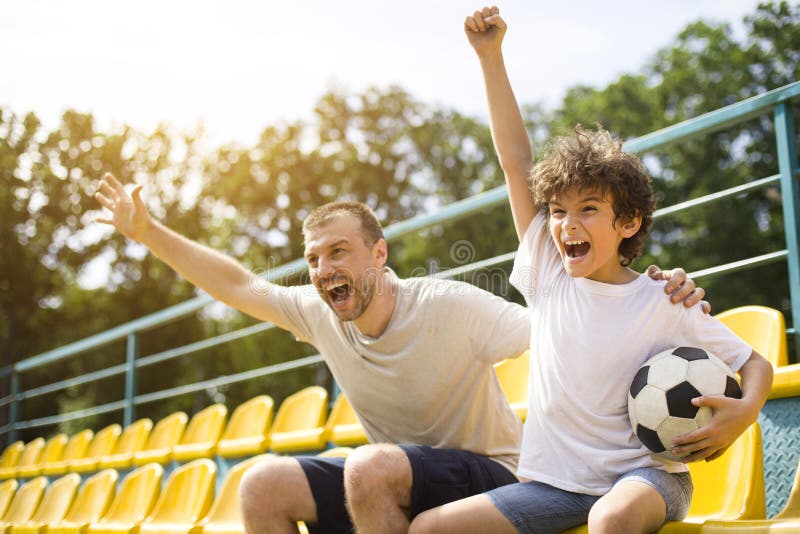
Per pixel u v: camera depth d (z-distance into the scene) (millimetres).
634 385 1632
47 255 20766
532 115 22234
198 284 2453
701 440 1536
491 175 22031
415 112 24453
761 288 14500
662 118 17844
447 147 23750
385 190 23125
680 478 1647
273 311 2406
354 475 1874
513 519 1688
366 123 24266
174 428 5316
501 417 2227
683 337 1694
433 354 2148
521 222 2010
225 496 3180
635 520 1462
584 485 1673
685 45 18266
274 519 2018
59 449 6680
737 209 15227
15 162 20766
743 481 1815
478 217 19016
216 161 23625
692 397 1562
